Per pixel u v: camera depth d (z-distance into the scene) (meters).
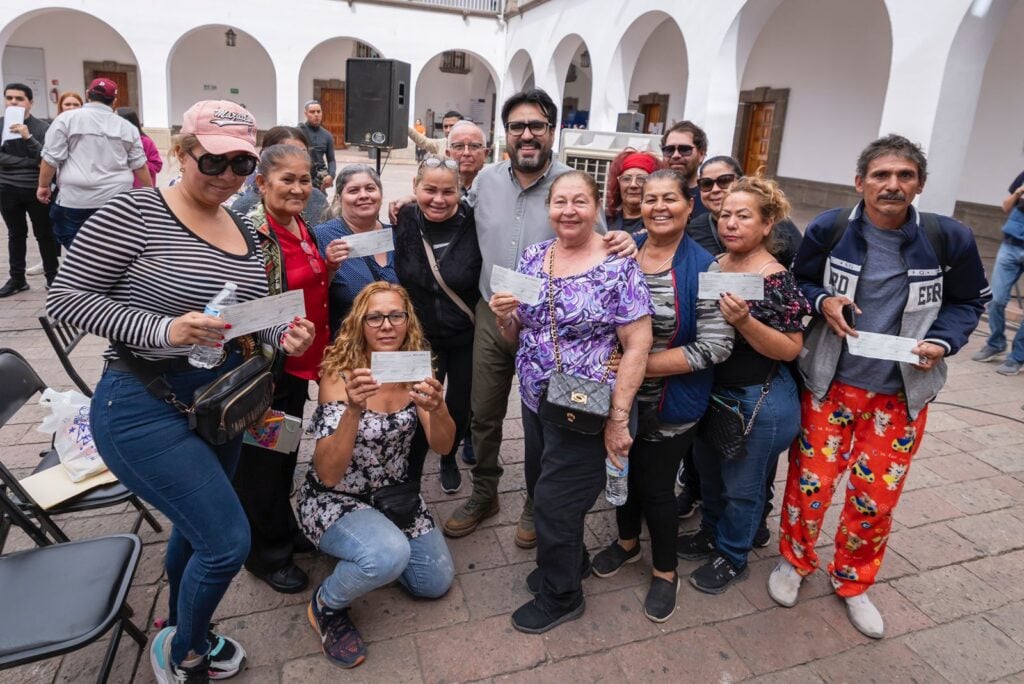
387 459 2.54
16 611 1.80
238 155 1.72
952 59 5.76
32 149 5.90
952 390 5.11
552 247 2.46
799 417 2.57
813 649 2.48
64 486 2.43
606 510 3.39
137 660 2.25
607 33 12.07
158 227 1.74
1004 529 3.31
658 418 2.45
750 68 13.61
